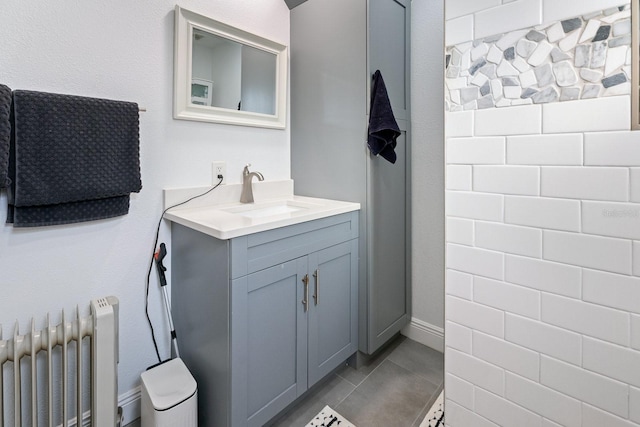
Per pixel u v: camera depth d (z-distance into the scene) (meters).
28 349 1.12
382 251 1.86
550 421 1.01
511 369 1.08
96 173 1.26
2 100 1.05
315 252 1.53
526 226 1.01
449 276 1.19
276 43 1.88
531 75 0.97
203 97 1.61
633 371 0.87
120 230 1.42
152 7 1.44
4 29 1.12
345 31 1.75
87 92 1.29
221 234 1.17
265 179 1.94
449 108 1.14
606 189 0.87
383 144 1.69
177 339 1.57
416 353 2.02
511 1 0.99
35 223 1.18
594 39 0.86
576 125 0.90
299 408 1.57
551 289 0.98
